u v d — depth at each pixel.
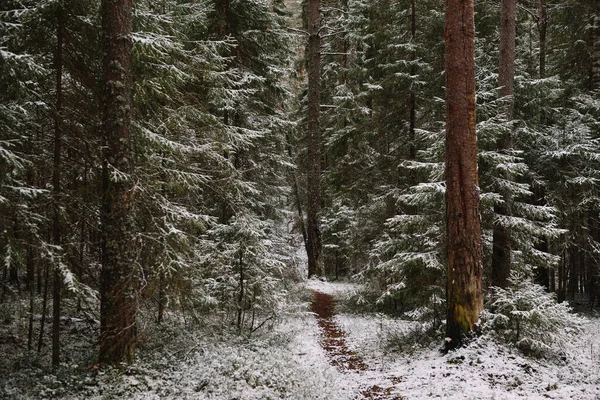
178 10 11.59
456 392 6.55
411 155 15.56
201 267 9.80
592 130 15.27
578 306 16.94
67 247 6.93
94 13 8.00
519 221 10.25
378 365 8.70
